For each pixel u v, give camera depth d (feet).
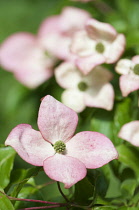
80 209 1.66
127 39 2.11
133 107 1.99
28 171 1.66
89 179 1.67
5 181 1.69
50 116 1.64
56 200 1.70
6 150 1.74
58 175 1.53
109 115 1.96
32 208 1.59
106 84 2.01
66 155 1.61
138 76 1.86
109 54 1.94
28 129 1.62
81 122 2.08
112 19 2.41
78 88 2.05
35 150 1.60
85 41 2.02
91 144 1.61
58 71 2.08
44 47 2.53
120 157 1.85
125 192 1.81
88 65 1.93
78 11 2.45
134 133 1.81
